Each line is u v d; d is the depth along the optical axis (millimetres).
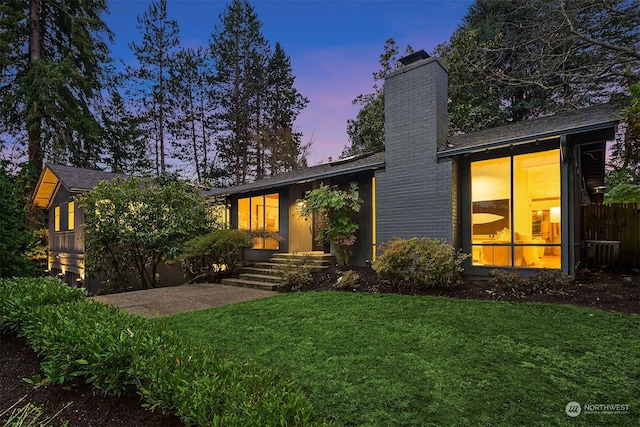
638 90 5691
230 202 13805
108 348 2621
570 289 5586
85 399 2756
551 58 10641
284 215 11398
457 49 14031
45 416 2605
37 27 15688
